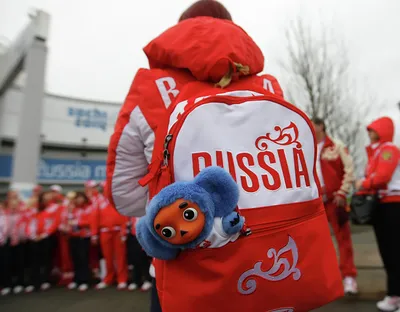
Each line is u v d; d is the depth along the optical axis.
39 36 9.52
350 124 11.85
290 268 1.04
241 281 0.97
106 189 1.36
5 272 5.30
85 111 18.91
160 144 1.14
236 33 1.32
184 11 1.66
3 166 15.82
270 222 1.04
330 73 11.66
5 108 15.98
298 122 1.19
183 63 1.26
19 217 5.52
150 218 0.97
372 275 3.90
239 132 1.09
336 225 3.45
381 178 2.90
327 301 1.11
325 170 3.46
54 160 17.58
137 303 4.33
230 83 1.30
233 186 0.99
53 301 4.63
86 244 5.45
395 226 2.92
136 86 1.30
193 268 0.98
